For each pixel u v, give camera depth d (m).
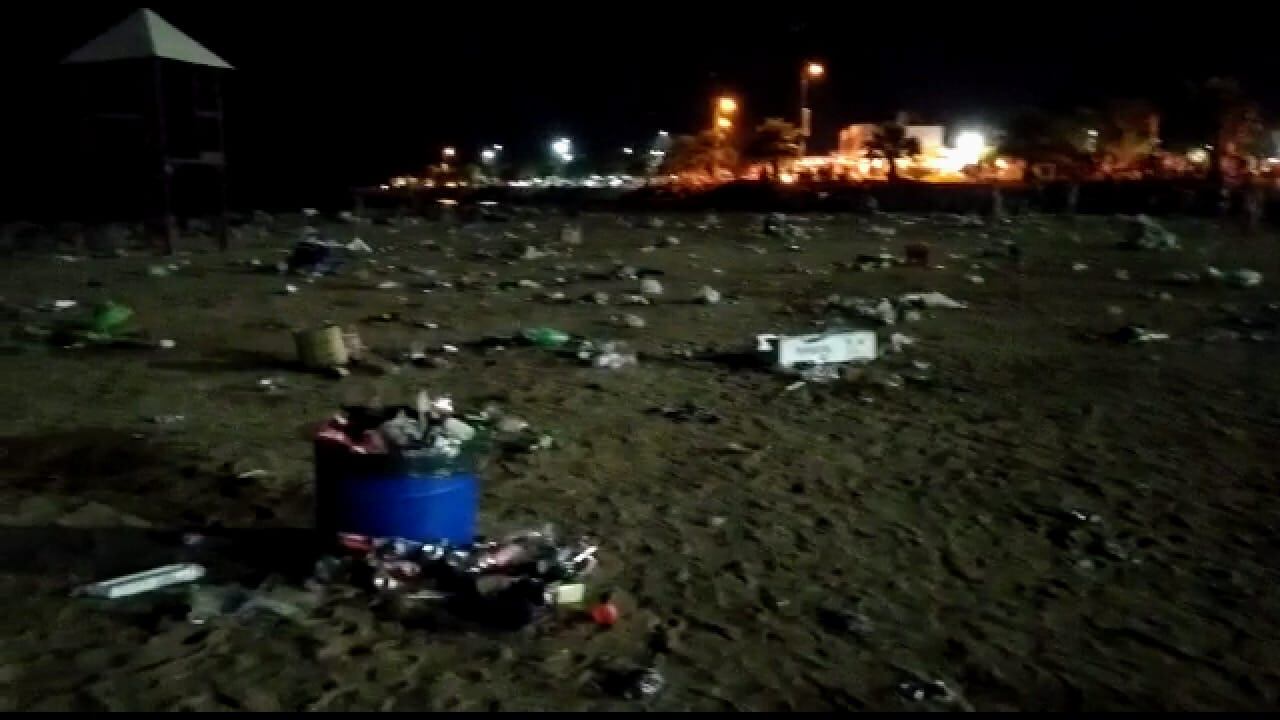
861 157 68.12
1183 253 25.03
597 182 80.38
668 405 9.99
